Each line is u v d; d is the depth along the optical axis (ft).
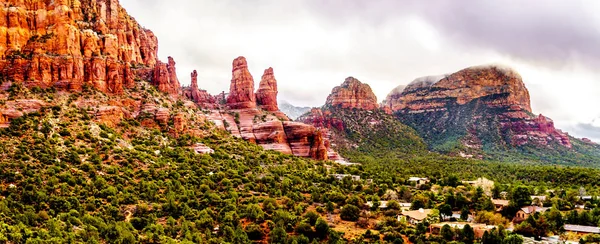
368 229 440.45
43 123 483.10
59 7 600.39
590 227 454.81
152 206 417.08
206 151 625.00
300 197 514.27
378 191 591.78
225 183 507.30
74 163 443.73
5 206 334.85
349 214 469.57
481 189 602.85
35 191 367.45
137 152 521.24
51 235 313.53
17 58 557.33
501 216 488.85
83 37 617.21
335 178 629.92
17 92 525.75
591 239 414.62
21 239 298.76
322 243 402.11
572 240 427.33
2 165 394.52
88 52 614.75
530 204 545.44
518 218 495.41
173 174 492.54
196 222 400.47
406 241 419.13
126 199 411.13
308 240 392.68
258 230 401.29
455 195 565.53
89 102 572.10
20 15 578.66
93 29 652.89
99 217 365.61
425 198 544.21
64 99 554.05
